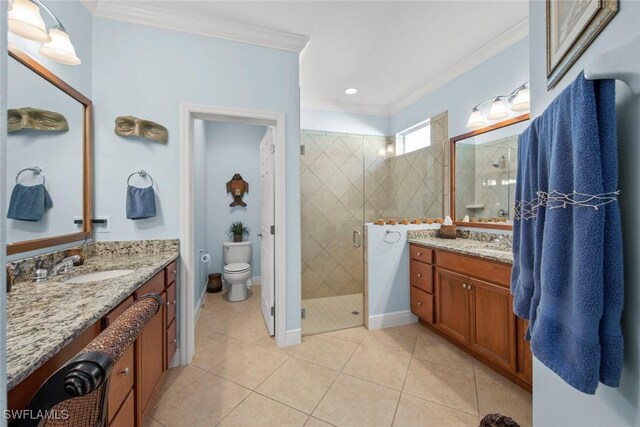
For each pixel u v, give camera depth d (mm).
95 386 471
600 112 518
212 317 2621
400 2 1732
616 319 505
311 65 2502
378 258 2408
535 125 849
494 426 1029
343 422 1336
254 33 1971
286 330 2088
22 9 1049
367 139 3516
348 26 1958
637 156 489
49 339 632
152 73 1806
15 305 850
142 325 646
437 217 2809
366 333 2311
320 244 3314
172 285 1716
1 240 356
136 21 1778
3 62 357
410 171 3217
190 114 1890
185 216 1859
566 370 575
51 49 1237
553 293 634
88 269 1358
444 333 2186
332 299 3268
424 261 2289
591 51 615
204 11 1786
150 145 1806
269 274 2256
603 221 511
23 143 1218
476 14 1848
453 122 2617
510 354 1587
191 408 1431
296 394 1538
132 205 1701
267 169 2367
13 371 501
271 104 2049
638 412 486
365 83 2875
